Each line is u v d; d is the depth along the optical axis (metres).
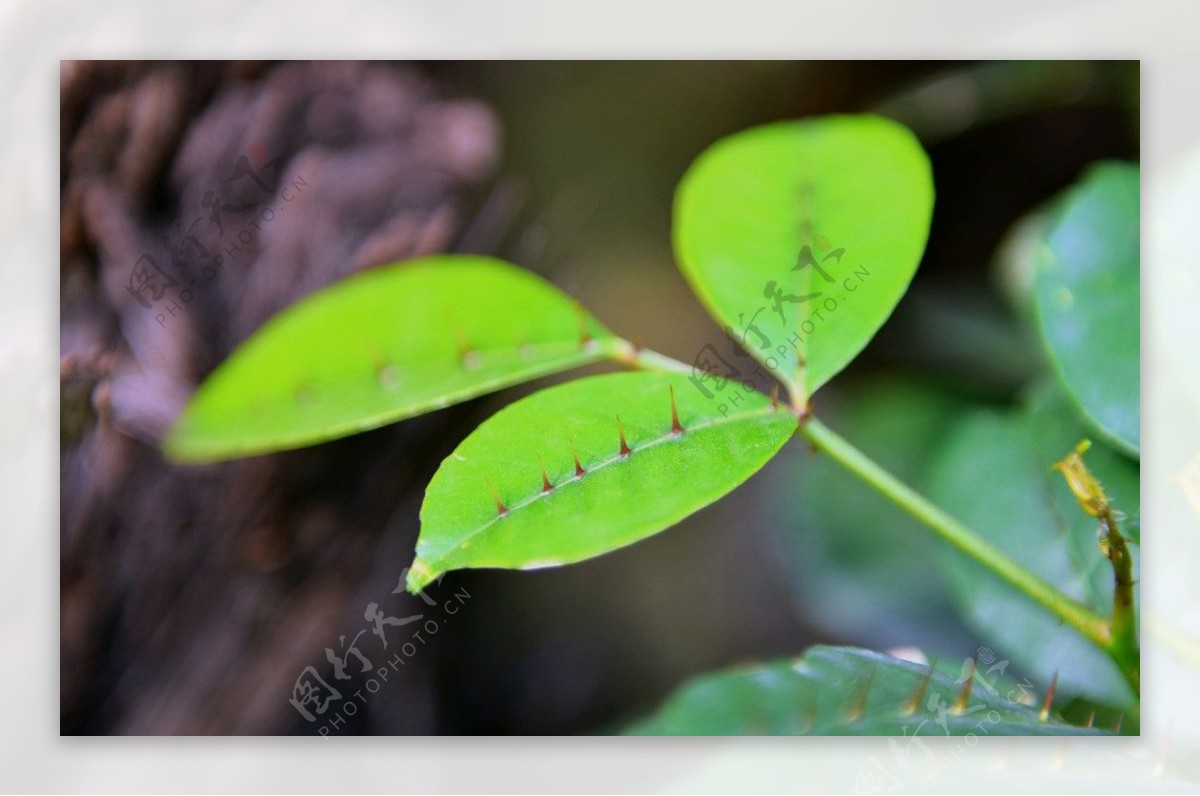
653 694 0.53
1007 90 0.51
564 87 0.55
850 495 0.50
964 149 0.55
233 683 0.48
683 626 0.54
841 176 0.40
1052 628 0.42
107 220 0.48
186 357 0.48
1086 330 0.42
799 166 0.40
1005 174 0.54
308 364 0.40
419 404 0.39
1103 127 0.52
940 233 0.55
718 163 0.40
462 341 0.40
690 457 0.38
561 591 0.53
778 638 0.54
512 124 0.53
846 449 0.39
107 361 0.47
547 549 0.37
